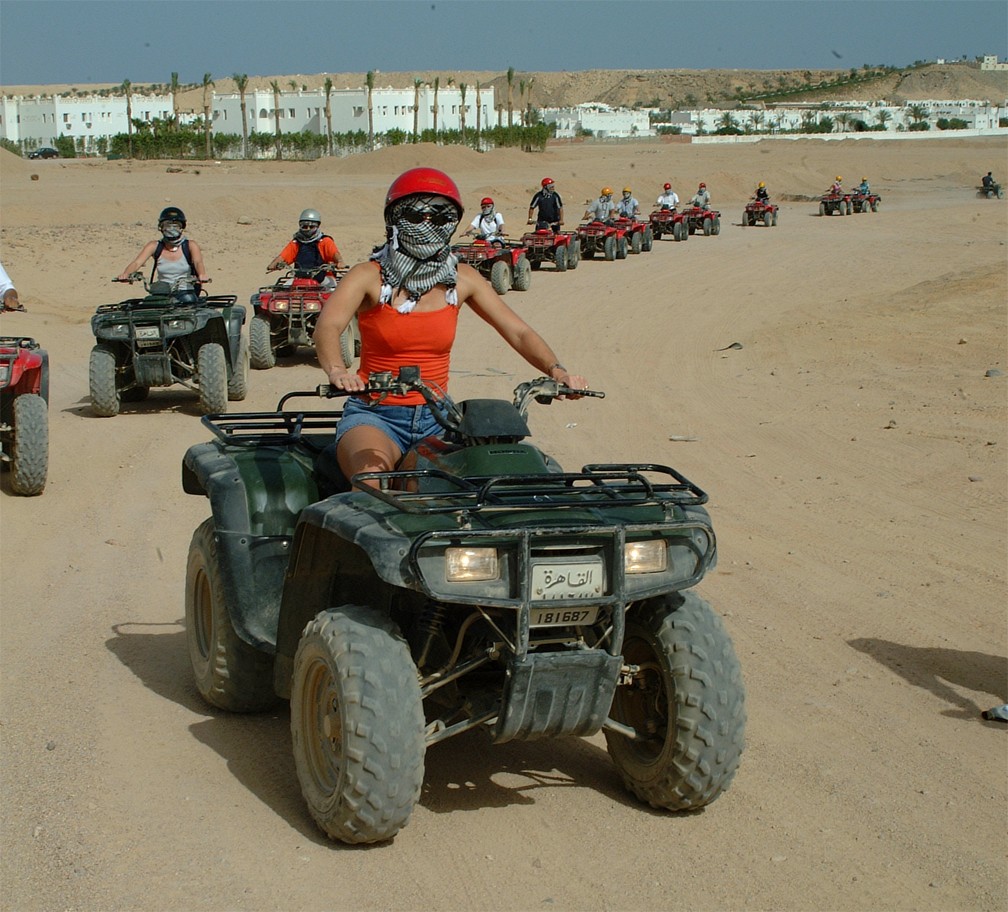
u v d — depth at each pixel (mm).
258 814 4188
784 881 3836
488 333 18422
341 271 15844
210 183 49656
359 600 4426
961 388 13094
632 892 3736
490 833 4102
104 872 3771
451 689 4219
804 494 9172
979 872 3945
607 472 4098
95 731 4863
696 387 14086
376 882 3746
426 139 87812
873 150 91500
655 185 56250
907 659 5934
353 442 4410
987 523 8352
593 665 3770
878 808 4391
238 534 4637
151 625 6191
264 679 4941
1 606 6418
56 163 67000
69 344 16688
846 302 20750
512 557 3689
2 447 9125
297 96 107812
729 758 4055
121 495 8906
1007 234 35031
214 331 12562
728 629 6316
